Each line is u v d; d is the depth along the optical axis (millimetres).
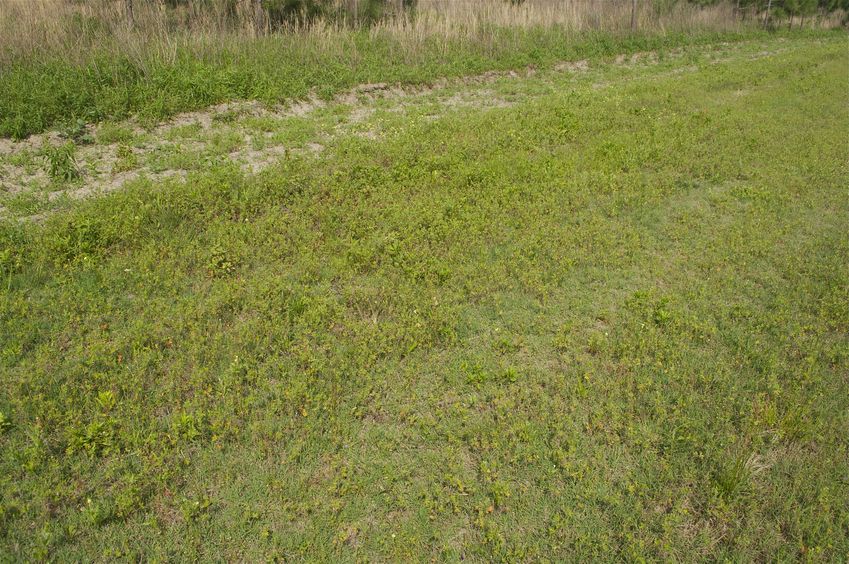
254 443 4012
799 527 3602
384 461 3961
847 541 3566
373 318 5188
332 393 4340
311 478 3834
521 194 7531
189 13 12773
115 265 5578
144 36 10969
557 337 5039
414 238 6293
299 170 7664
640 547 3475
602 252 6375
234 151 8594
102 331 4855
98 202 6504
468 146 8930
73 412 4055
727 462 3941
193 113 9812
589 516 3668
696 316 5434
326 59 12500
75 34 10734
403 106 11570
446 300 5422
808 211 7637
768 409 4305
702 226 7102
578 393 4484
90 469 3775
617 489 3832
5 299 4996
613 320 5379
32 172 7387
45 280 5430
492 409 4406
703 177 8531
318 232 6359
